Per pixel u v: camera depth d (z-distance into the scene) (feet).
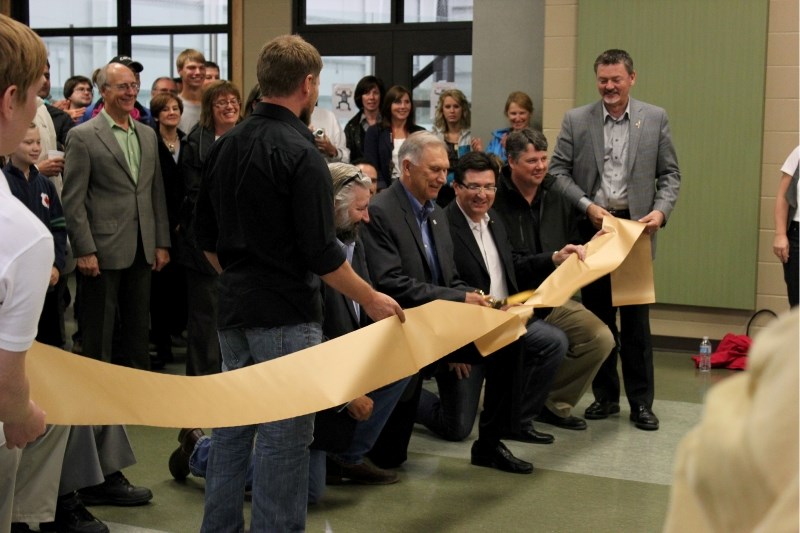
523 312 11.13
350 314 10.85
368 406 10.68
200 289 16.34
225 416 7.32
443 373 13.64
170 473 12.32
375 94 21.03
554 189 14.42
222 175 8.24
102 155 15.21
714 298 20.31
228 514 8.73
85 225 14.99
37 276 5.14
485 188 13.11
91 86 23.52
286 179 7.92
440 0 25.35
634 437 14.44
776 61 19.61
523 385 13.79
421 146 12.08
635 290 13.71
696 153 20.13
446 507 11.35
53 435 9.43
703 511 1.81
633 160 14.78
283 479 8.32
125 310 15.98
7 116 5.24
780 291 20.02
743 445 1.67
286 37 8.30
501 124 22.08
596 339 14.44
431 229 12.55
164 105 18.65
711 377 18.39
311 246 7.93
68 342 20.11
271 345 8.16
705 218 20.22
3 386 5.24
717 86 19.85
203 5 27.99
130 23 29.04
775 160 19.80
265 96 8.27
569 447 13.91
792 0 19.38
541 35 21.66
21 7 30.25
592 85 20.75
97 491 11.05
